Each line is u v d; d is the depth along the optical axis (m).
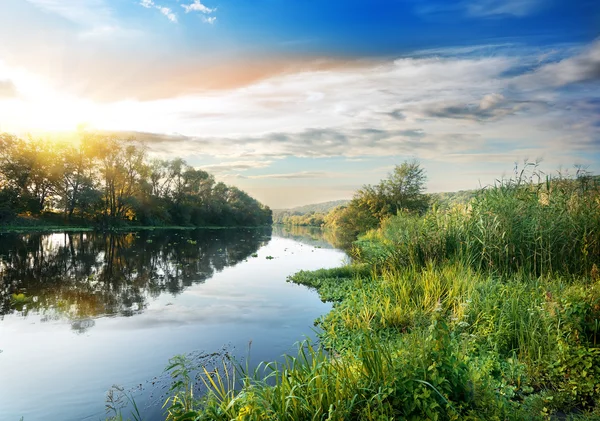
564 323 4.65
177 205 66.00
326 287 11.66
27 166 42.22
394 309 6.66
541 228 8.09
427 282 7.43
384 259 10.69
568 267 7.70
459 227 9.71
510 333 5.16
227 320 8.40
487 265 8.38
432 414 2.86
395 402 3.03
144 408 4.54
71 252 20.77
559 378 4.17
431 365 3.27
